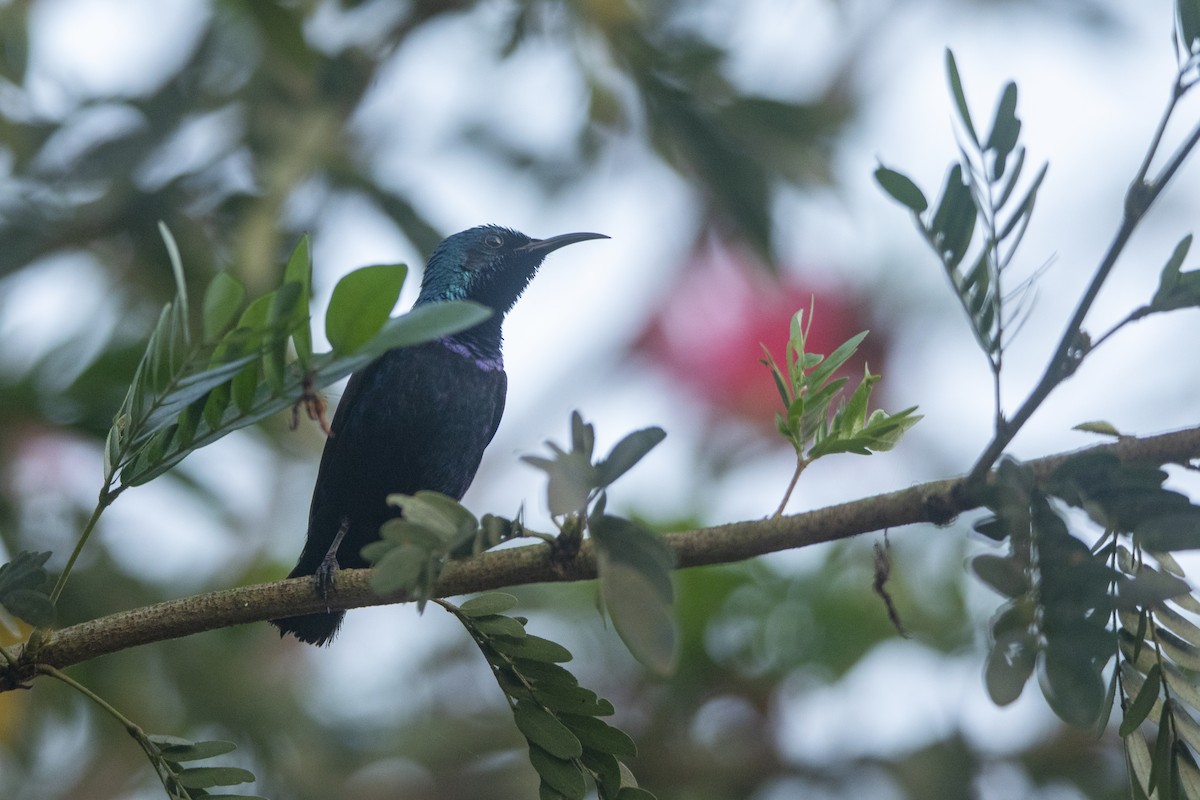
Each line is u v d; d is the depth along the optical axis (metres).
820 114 12.48
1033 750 11.31
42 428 10.70
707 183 11.91
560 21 12.24
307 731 12.66
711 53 11.81
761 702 11.76
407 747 13.08
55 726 12.34
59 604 10.72
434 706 13.66
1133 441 4.97
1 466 10.65
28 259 11.15
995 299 4.89
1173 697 4.91
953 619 11.87
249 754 12.37
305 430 12.12
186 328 4.96
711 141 11.76
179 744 5.66
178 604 5.88
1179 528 4.51
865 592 11.92
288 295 4.73
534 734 5.55
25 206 11.31
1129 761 5.09
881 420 5.54
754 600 11.85
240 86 11.84
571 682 5.49
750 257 12.10
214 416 5.23
